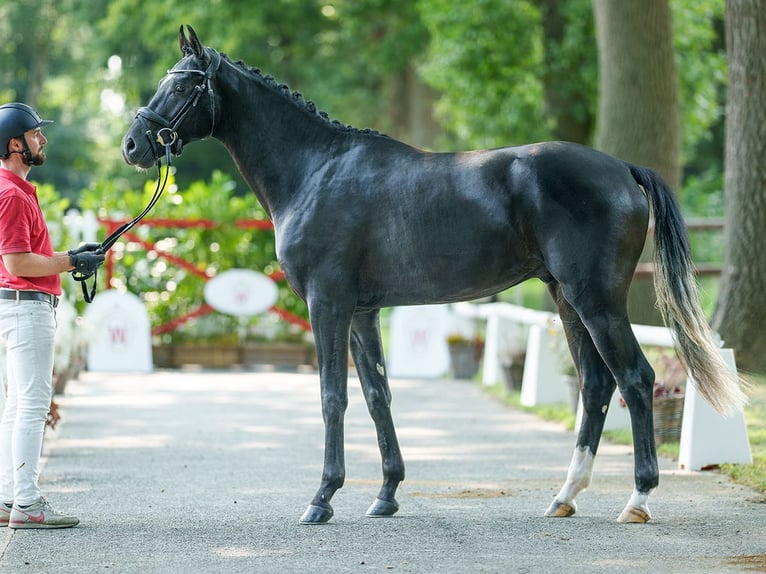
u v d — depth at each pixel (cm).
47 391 911
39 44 6031
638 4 1977
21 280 895
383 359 967
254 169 966
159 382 2175
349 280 922
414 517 938
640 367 881
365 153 938
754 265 1600
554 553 801
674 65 2008
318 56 4669
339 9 4247
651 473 894
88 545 839
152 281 2470
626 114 1988
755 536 852
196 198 2491
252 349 2473
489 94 3109
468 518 932
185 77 951
